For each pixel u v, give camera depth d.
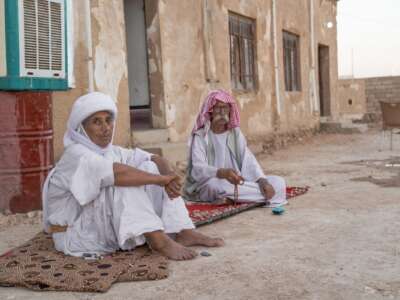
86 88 6.84
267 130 12.35
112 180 3.28
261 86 12.06
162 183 3.36
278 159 9.87
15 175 4.89
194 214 4.51
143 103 8.97
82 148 3.37
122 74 7.59
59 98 6.35
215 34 10.03
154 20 8.48
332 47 17.86
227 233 4.04
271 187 5.00
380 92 25.27
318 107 15.98
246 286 2.83
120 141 7.55
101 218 3.38
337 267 3.11
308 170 8.06
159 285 2.88
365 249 3.48
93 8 7.01
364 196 5.50
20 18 4.64
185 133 9.06
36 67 4.80
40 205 5.05
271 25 12.64
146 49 8.84
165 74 8.57
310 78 15.48
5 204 4.90
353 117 23.59
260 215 4.68
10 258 3.32
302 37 14.85
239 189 4.98
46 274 2.98
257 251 3.49
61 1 5.00
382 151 10.75
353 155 10.15
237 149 5.23
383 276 2.94
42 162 5.04
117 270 3.03
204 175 5.02
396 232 3.92
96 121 3.39
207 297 2.69
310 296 2.66
